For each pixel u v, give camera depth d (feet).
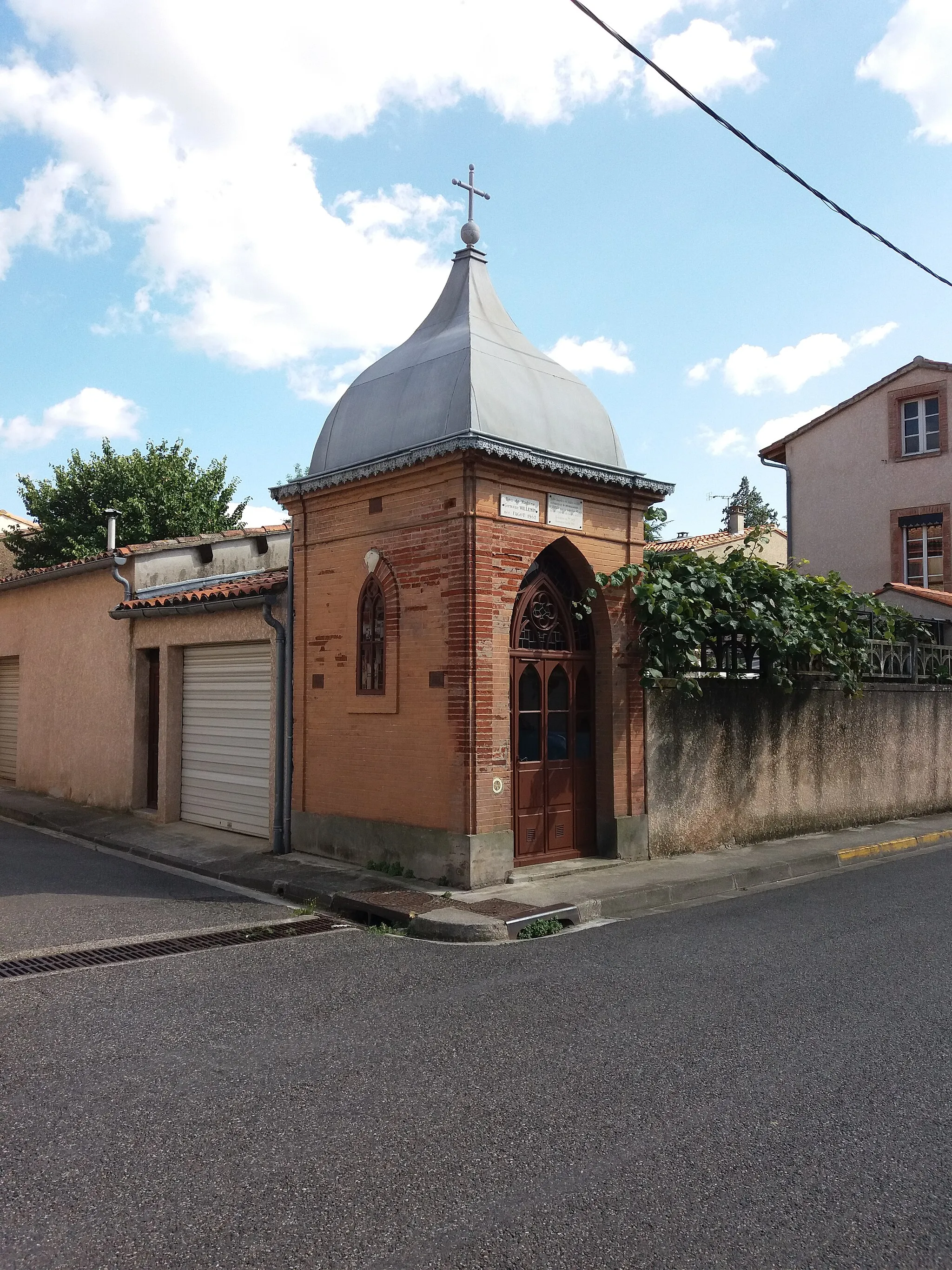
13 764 58.70
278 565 52.47
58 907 27.68
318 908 28.30
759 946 23.50
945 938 24.34
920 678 51.13
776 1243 10.44
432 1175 11.89
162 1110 13.82
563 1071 15.31
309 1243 10.43
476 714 28.84
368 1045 16.46
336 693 33.65
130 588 46.06
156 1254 10.21
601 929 25.75
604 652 33.81
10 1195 11.39
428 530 30.25
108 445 97.40
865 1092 14.47
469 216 35.78
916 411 76.02
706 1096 14.30
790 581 40.40
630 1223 10.82
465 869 28.43
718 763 37.81
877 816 46.80
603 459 33.55
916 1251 10.32
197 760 42.22
